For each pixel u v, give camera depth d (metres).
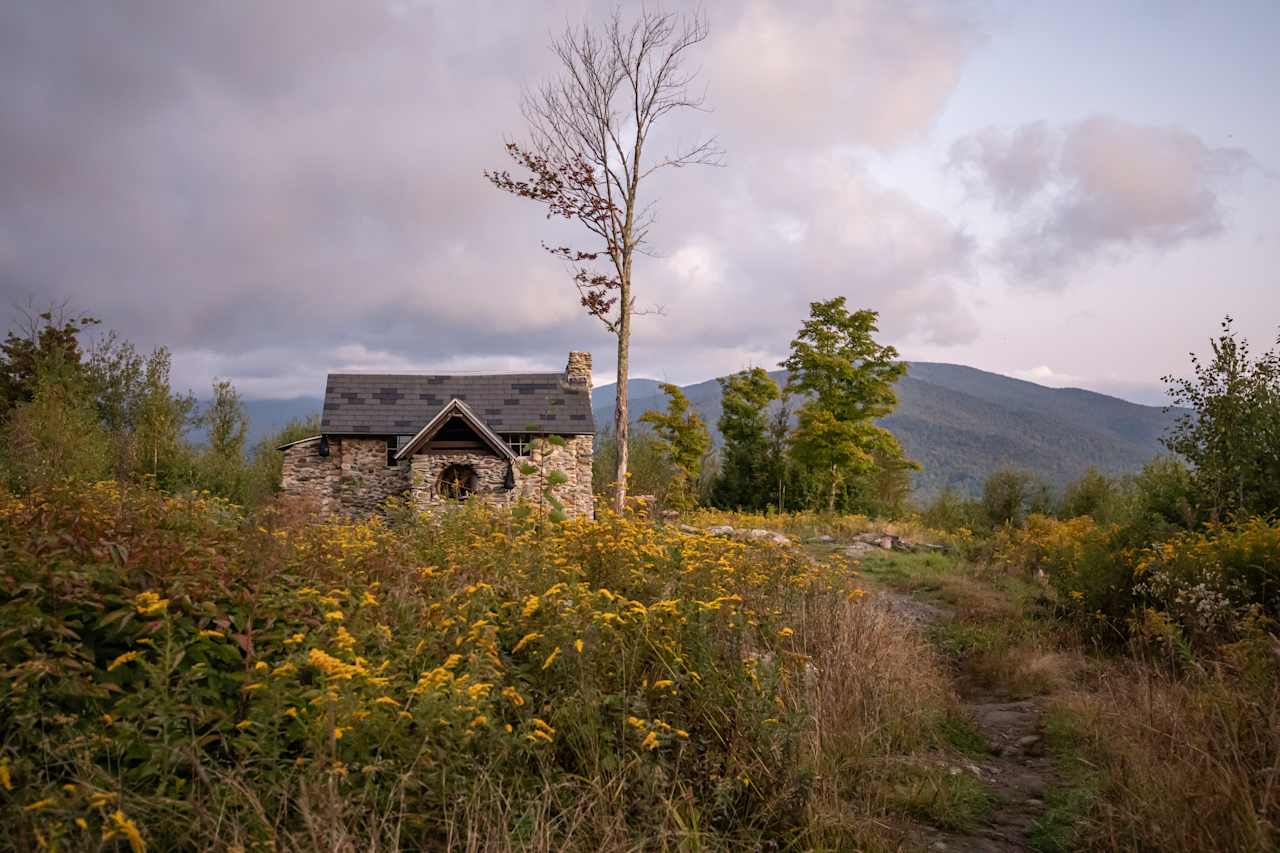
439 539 8.09
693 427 45.22
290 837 3.40
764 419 48.22
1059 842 5.10
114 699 3.96
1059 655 10.82
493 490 26.78
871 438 44.16
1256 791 4.50
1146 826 4.73
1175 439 14.91
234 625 4.56
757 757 5.01
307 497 7.51
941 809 5.64
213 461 32.28
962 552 23.44
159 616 4.19
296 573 5.59
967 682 10.34
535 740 4.42
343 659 4.41
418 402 30.78
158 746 3.54
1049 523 26.20
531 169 22.16
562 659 5.04
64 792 3.26
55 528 5.16
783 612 8.02
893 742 6.84
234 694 4.20
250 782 3.64
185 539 5.52
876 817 5.26
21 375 38.66
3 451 21.12
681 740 4.90
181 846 3.39
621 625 5.54
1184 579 10.16
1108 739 6.42
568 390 31.20
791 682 6.36
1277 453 13.81
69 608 4.14
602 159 22.50
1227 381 14.31
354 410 30.08
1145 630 9.41
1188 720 5.59
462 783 4.04
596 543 6.99
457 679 4.41
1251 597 9.34
